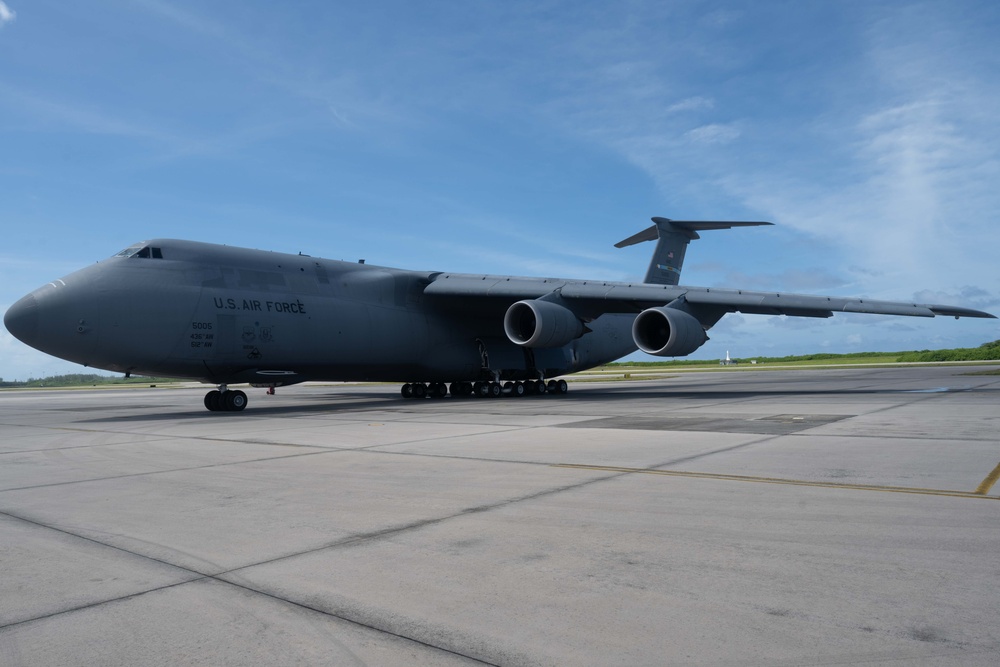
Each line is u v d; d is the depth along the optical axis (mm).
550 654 2842
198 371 16281
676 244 25047
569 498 5562
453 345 21578
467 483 6301
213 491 6230
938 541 4160
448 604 3393
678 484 5988
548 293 19438
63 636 3113
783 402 15430
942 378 27625
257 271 17406
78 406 23859
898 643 2842
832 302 17250
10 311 14680
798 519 4734
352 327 18781
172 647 2984
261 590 3635
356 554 4211
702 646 2869
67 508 5664
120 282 15164
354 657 2855
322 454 8438
